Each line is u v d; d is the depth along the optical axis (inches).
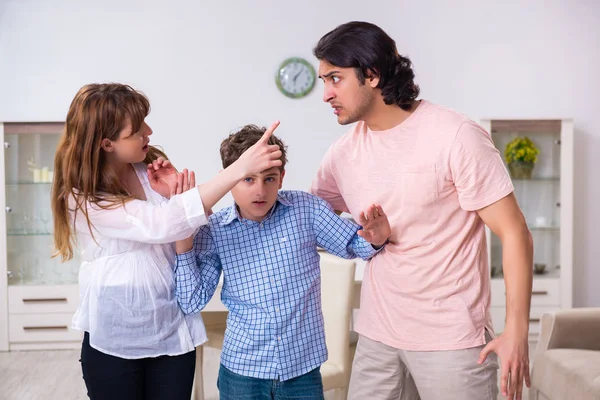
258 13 193.2
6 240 181.0
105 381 71.6
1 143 179.6
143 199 73.2
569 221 186.7
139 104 68.7
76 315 73.4
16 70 189.3
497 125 185.3
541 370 115.3
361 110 70.9
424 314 70.5
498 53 198.1
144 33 191.6
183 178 69.5
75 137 68.2
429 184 69.0
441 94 198.1
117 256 70.9
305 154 197.0
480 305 70.4
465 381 68.9
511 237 66.8
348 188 75.7
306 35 194.4
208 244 74.3
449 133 68.1
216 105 194.4
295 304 73.3
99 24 190.4
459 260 69.9
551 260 190.7
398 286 71.6
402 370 74.6
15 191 183.3
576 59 199.5
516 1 197.3
